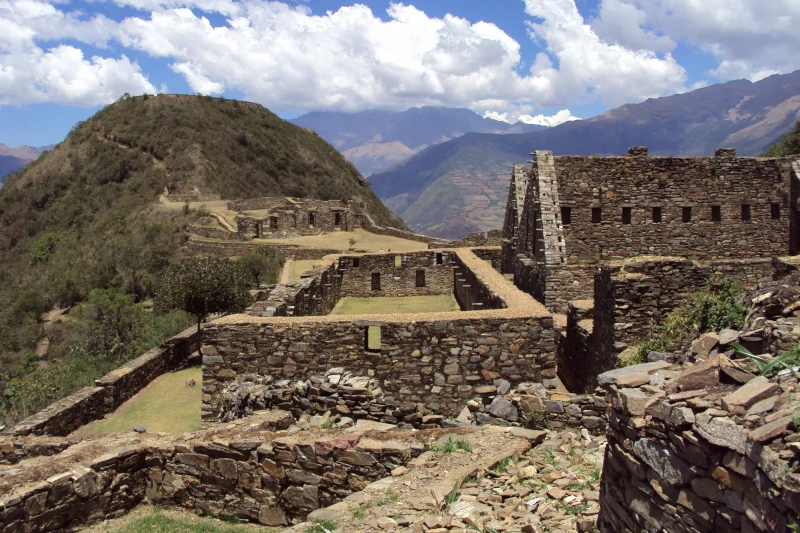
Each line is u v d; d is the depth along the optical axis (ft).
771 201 72.64
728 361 17.16
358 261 102.12
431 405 40.75
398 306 90.17
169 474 31.53
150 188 315.17
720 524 13.94
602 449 27.48
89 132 367.25
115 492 30.45
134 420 51.13
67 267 207.82
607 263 44.47
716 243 72.54
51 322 165.48
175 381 62.75
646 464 16.33
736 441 13.52
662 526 15.66
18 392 74.74
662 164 72.28
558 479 24.07
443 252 102.22
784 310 22.07
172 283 75.72
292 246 170.09
